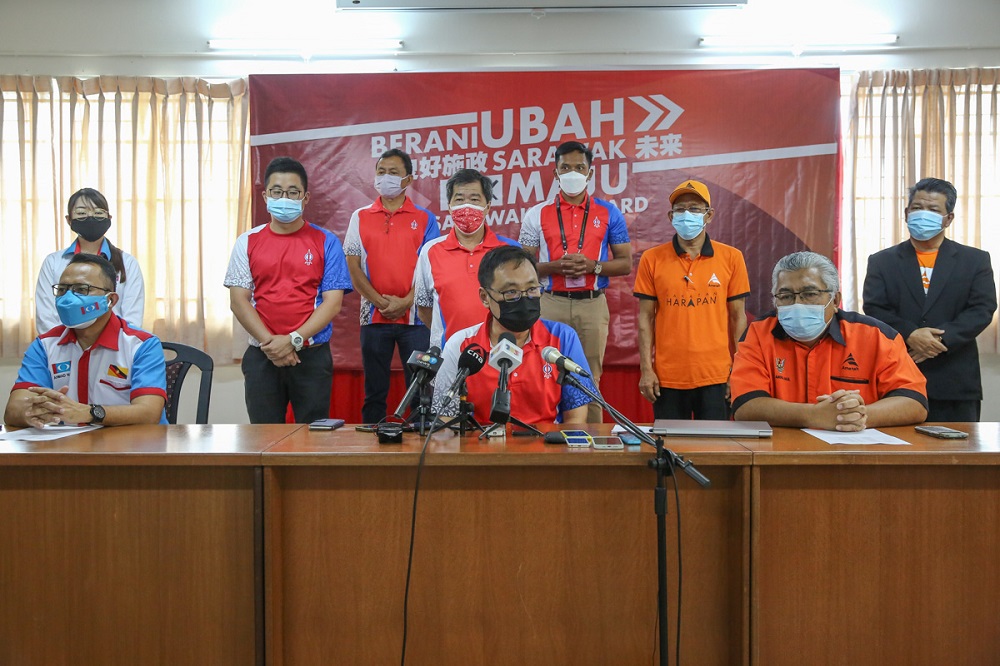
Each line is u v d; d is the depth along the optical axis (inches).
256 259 128.0
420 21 162.1
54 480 68.3
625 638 68.4
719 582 68.2
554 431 78.1
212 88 161.5
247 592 67.9
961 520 67.0
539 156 158.4
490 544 68.2
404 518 68.3
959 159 159.2
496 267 83.4
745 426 77.4
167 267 161.6
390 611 68.4
